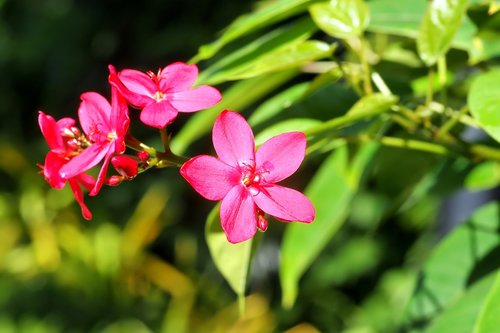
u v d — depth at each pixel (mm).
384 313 1044
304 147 296
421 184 435
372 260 1079
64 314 1048
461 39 365
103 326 1035
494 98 308
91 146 303
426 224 948
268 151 296
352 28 336
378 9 381
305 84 384
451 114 347
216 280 1105
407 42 375
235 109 389
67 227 1094
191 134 396
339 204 416
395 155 403
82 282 1061
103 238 1075
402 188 415
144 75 307
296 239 424
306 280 1103
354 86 341
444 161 421
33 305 1054
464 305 350
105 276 1062
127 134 305
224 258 351
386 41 496
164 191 1113
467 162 412
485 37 350
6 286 1071
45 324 1033
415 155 403
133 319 1043
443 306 371
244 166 295
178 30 1103
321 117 380
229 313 1031
